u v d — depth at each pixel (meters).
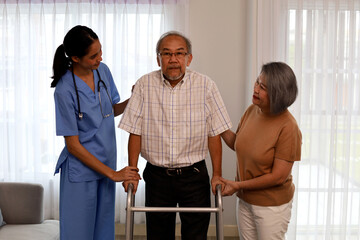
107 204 2.42
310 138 3.19
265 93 1.94
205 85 2.11
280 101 1.91
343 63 3.12
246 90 3.48
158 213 2.20
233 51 3.52
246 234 2.22
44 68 3.51
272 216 2.08
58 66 2.22
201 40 3.51
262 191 2.07
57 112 2.22
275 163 2.00
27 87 3.56
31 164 3.62
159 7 3.42
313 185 3.25
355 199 3.28
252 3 3.19
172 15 3.42
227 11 3.48
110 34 3.46
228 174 3.63
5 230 2.81
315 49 3.14
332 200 3.22
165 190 2.16
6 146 3.60
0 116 3.58
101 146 2.31
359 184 3.25
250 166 2.08
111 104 2.41
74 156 2.29
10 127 3.59
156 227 2.23
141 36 3.44
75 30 2.11
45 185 3.61
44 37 3.47
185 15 3.42
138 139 2.18
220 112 2.14
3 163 3.61
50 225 2.96
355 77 3.16
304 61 3.15
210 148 2.21
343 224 3.24
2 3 3.45
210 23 3.49
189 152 2.12
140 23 3.43
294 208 3.20
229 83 3.55
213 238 3.66
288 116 2.00
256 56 3.19
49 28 3.48
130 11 3.42
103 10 3.41
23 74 3.55
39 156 3.59
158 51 2.04
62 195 2.32
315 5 3.09
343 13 3.08
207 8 3.48
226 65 3.53
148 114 2.11
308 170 3.23
